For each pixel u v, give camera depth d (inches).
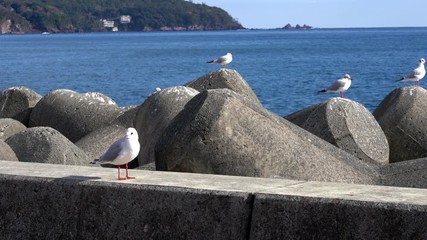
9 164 350.3
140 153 584.7
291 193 285.3
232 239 287.1
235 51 4480.8
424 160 441.1
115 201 304.8
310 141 417.7
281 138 407.8
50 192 315.6
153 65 2859.3
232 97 411.5
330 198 276.4
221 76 694.5
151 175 323.6
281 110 1362.0
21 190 320.5
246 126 405.1
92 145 651.5
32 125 753.0
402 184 423.8
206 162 401.7
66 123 719.7
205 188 295.6
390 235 266.5
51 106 735.1
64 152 521.7
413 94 594.2
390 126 584.4
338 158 422.0
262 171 399.5
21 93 779.4
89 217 308.5
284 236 279.6
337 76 2128.4
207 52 4333.2
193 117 408.5
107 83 1995.6
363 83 1835.6
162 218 297.6
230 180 312.8
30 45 5866.1
